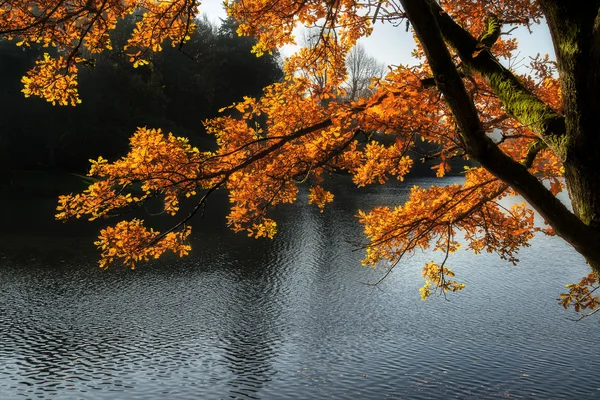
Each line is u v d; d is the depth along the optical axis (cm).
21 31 343
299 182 448
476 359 1477
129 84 5172
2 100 4884
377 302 2002
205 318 1823
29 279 2198
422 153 453
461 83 217
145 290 2122
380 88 342
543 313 1861
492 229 534
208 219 3631
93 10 355
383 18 337
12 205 3766
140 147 414
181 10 385
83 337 1638
